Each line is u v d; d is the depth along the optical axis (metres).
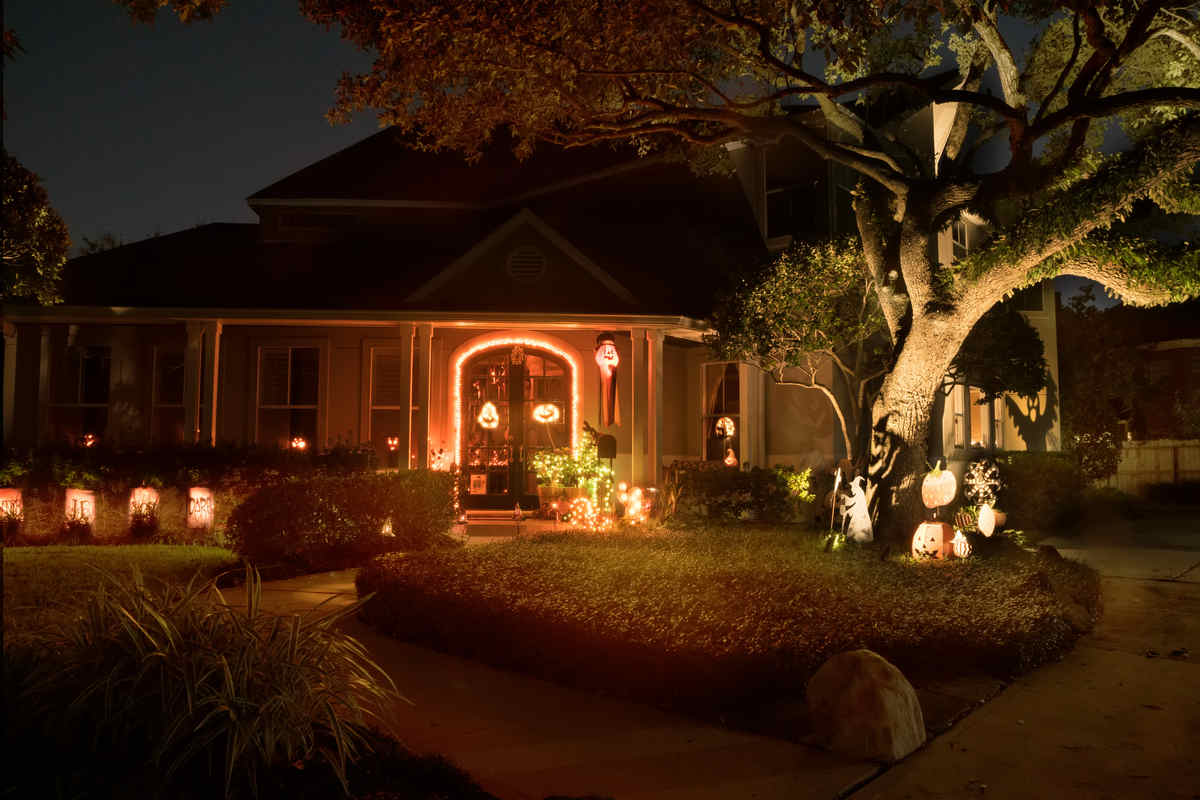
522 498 16.78
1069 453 19.38
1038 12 13.12
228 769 3.59
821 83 11.52
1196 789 4.36
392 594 7.38
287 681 4.11
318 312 15.06
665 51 11.02
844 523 11.58
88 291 16.36
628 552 8.88
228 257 18.59
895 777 4.47
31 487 12.10
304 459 13.02
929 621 6.54
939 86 11.58
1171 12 11.81
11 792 3.51
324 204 19.50
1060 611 7.69
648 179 19.55
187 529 12.20
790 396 17.08
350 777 3.89
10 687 4.00
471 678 6.10
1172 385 29.34
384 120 11.96
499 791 4.22
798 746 4.85
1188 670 6.57
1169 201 9.73
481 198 20.00
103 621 4.34
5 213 12.41
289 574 10.12
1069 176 10.82
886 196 16.39
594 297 15.80
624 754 4.71
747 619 6.01
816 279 13.74
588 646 5.86
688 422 18.33
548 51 10.38
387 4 9.81
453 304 15.64
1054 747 4.93
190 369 15.29
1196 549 14.02
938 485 11.28
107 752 3.84
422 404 15.30
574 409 16.78
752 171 19.25
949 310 10.89
